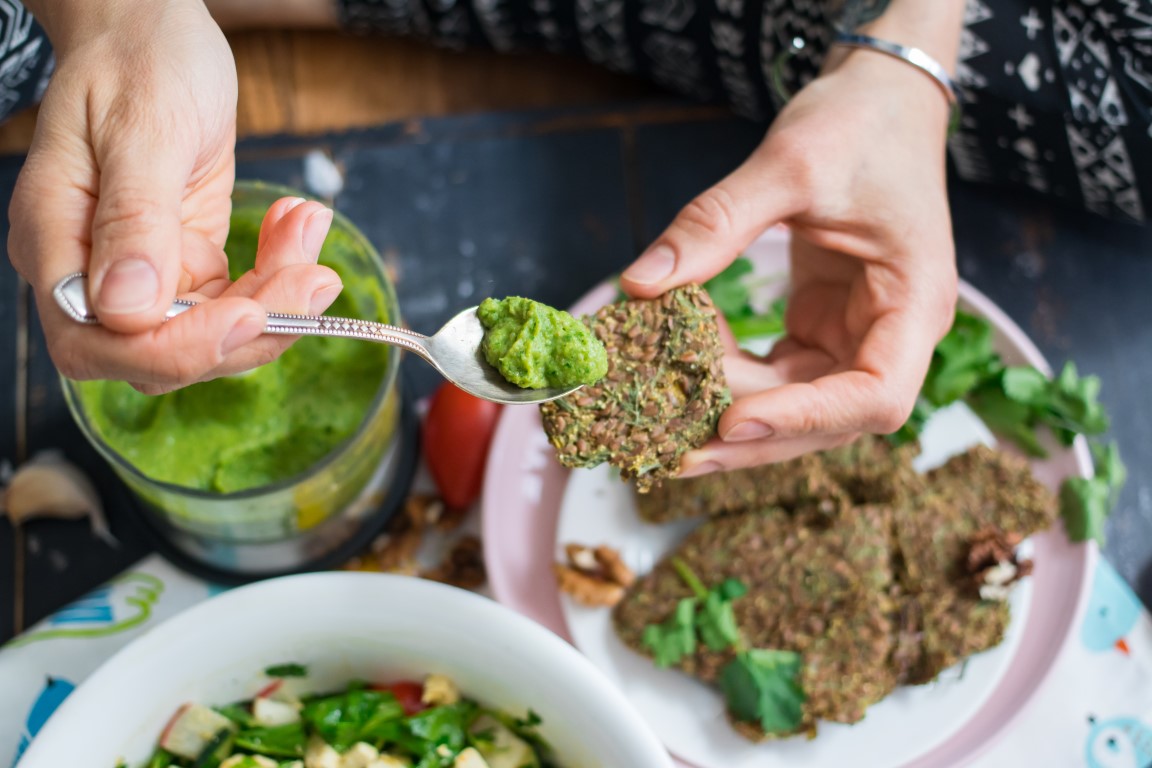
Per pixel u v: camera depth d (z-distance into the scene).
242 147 0.69
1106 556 0.66
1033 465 0.65
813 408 0.52
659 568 0.62
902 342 0.53
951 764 0.60
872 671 0.59
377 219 0.69
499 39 0.70
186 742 0.55
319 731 0.56
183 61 0.48
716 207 0.53
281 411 0.59
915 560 0.61
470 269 0.69
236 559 0.62
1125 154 0.64
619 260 0.69
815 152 0.54
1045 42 0.62
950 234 0.56
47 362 0.66
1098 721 0.62
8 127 0.69
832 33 0.60
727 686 0.59
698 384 0.50
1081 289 0.70
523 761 0.56
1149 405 0.68
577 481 0.63
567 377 0.48
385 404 0.58
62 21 0.50
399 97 0.71
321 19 0.70
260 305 0.45
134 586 0.62
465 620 0.53
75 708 0.51
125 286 0.44
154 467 0.58
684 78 0.70
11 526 0.64
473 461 0.63
